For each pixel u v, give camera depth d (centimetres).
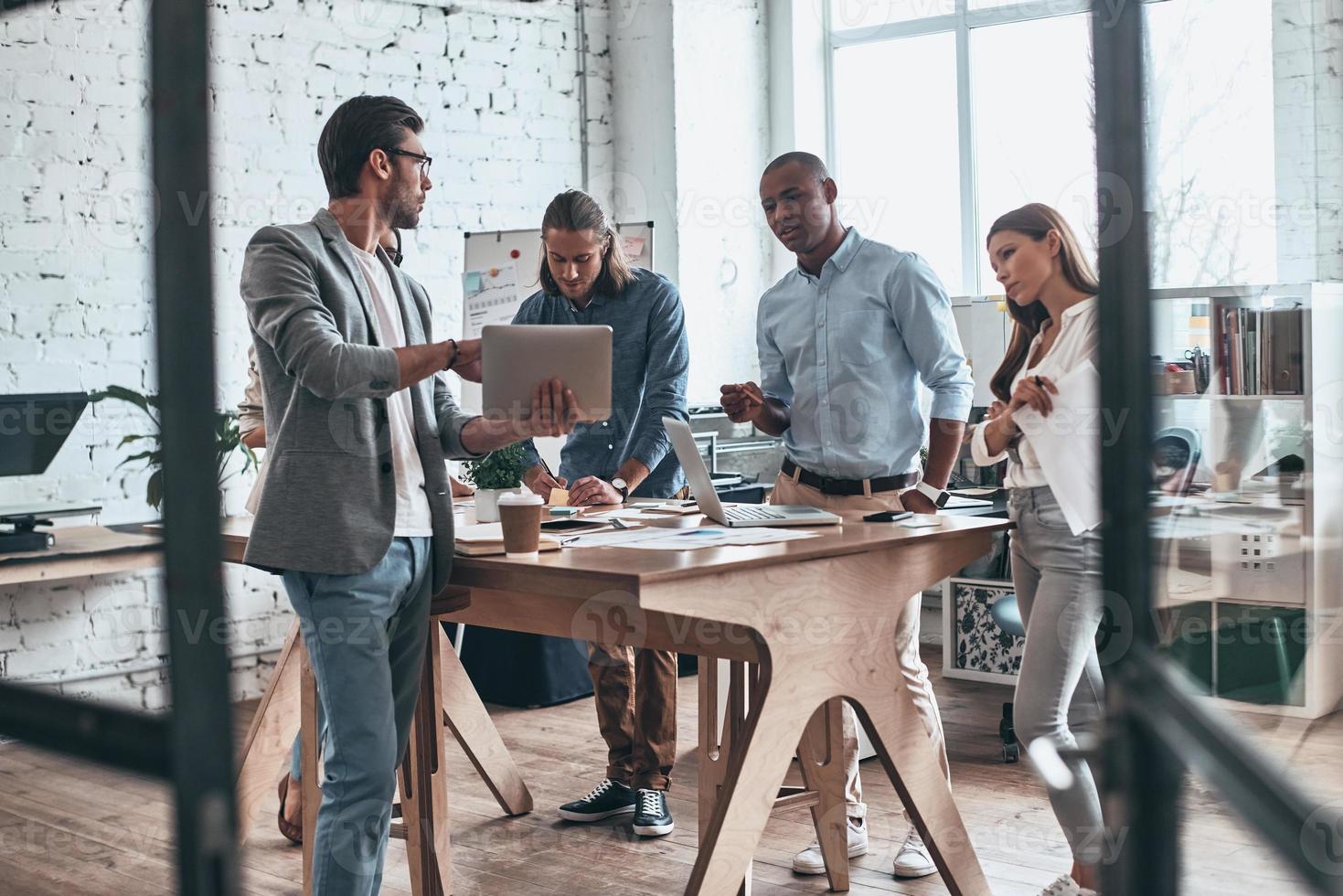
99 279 414
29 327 400
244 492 436
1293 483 373
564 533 241
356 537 194
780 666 204
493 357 202
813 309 282
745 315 559
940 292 271
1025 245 229
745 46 555
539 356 204
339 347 190
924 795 230
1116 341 57
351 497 196
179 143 64
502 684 447
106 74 415
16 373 397
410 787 242
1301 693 365
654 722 304
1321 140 374
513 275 459
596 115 547
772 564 202
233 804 65
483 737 318
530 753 383
